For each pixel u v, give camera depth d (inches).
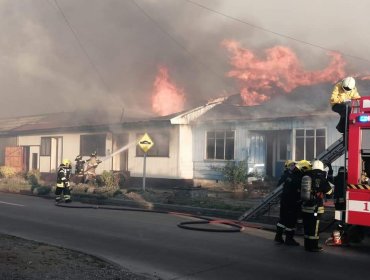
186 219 439.2
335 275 227.5
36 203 576.4
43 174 1079.0
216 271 233.0
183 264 248.2
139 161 869.2
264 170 751.1
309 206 287.4
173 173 808.9
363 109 280.5
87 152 979.9
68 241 311.1
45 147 1088.8
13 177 929.5
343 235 309.0
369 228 323.9
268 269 238.5
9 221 401.4
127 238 325.4
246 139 734.5
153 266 243.1
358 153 281.6
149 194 627.5
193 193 588.4
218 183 761.0
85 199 636.1
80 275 206.8
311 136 657.0
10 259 232.2
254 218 422.6
